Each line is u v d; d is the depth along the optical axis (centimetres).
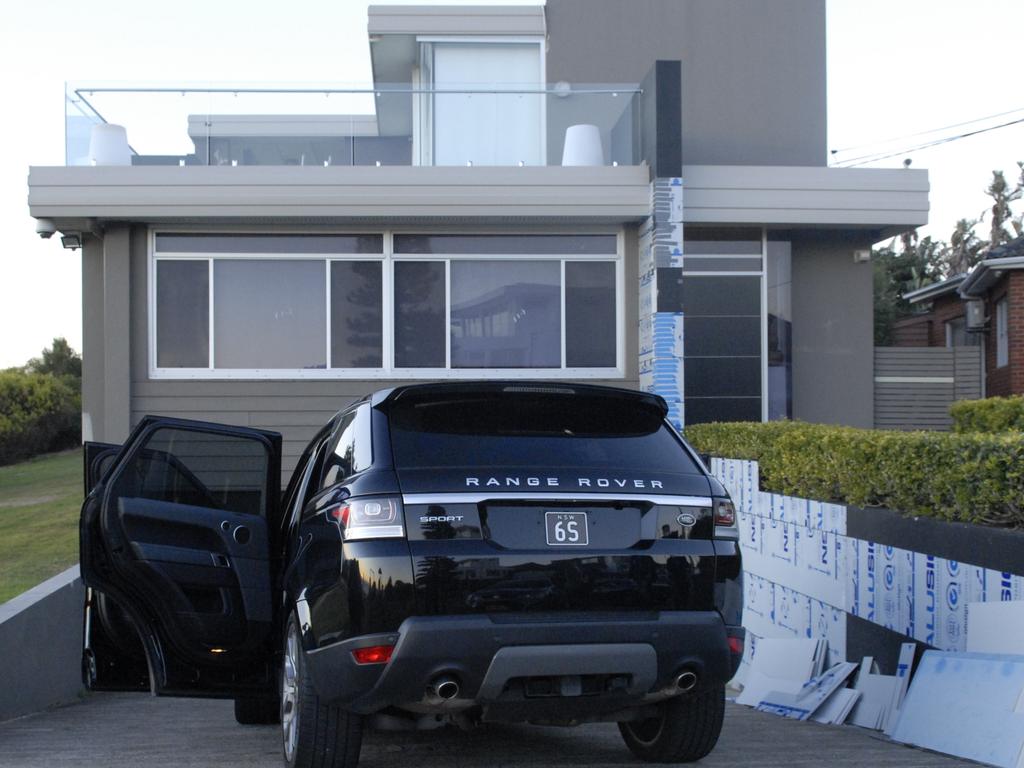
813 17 1622
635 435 512
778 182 1406
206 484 652
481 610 451
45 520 1578
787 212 1408
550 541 462
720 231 1511
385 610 444
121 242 1373
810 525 851
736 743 601
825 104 1617
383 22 1592
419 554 450
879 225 1435
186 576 587
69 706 946
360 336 1405
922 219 1423
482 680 446
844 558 785
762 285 1514
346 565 453
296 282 1405
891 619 710
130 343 1377
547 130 1411
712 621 475
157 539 584
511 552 457
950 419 1528
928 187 1423
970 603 585
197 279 1397
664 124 1330
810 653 797
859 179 1414
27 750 630
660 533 478
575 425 507
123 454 582
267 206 1339
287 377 1394
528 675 450
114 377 1363
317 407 1395
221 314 1395
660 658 463
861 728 668
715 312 1513
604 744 604
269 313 1401
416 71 1625
